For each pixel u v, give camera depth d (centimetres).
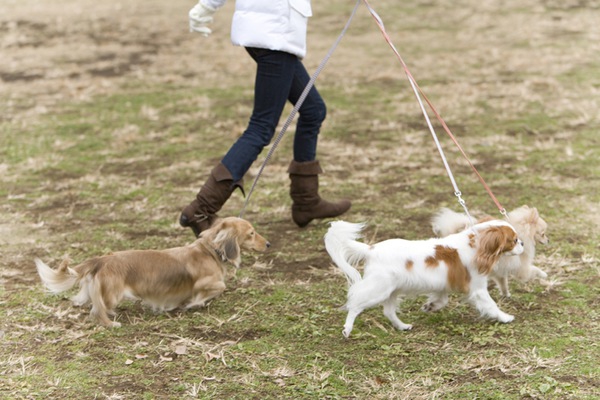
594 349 422
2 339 448
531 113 1010
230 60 1396
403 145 905
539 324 461
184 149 912
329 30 1602
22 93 1181
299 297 514
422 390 386
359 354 430
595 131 921
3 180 798
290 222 675
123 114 1065
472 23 1623
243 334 459
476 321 473
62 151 903
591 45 1377
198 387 391
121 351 434
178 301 491
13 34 1597
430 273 449
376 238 622
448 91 1140
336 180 787
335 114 1048
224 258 495
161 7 1877
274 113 578
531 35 1482
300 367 414
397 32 1574
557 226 631
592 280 525
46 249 606
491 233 453
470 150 871
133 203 725
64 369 411
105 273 461
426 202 712
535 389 378
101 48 1485
